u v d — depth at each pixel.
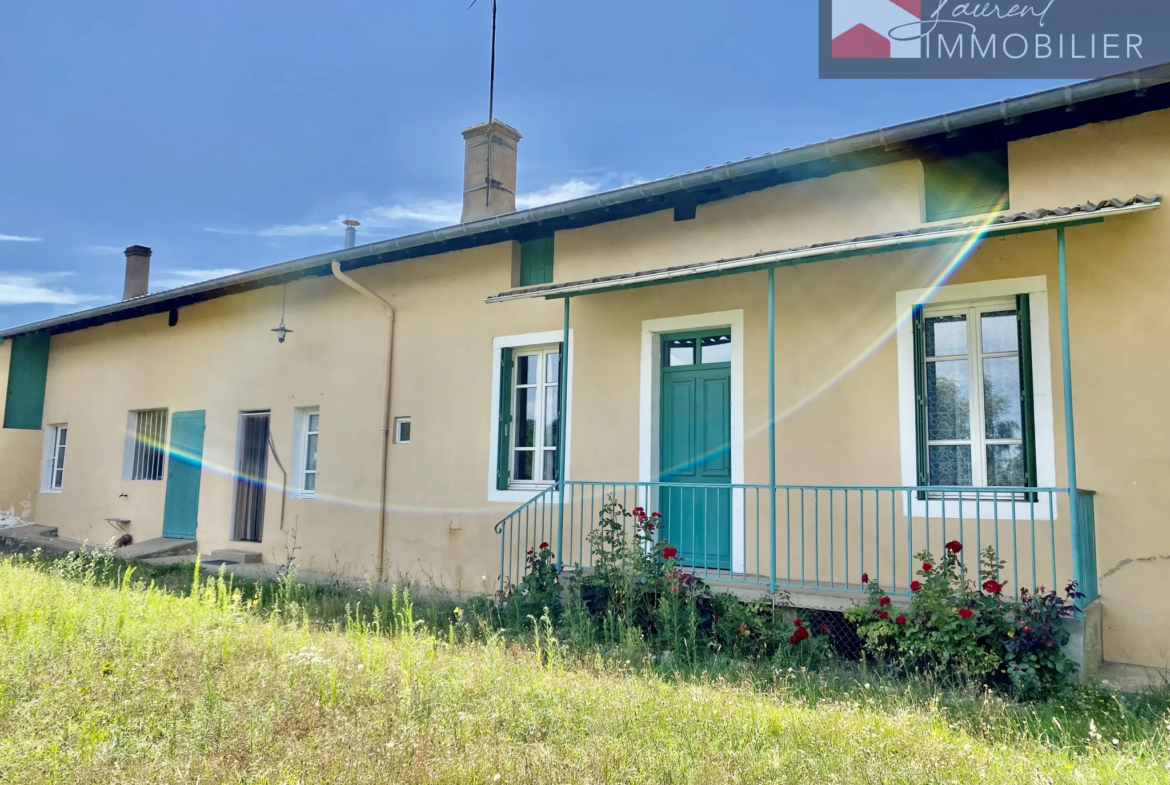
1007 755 3.28
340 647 5.06
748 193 6.99
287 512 10.08
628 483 6.45
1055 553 5.24
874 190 6.39
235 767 3.01
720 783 2.94
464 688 4.08
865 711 3.88
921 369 5.99
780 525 6.43
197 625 5.32
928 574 4.90
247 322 11.03
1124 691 4.39
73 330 13.99
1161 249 5.18
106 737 3.35
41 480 14.12
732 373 6.82
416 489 8.85
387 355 9.31
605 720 3.66
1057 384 5.40
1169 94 5.14
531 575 6.61
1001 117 5.39
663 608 5.44
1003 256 5.69
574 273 7.95
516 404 8.35
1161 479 5.04
